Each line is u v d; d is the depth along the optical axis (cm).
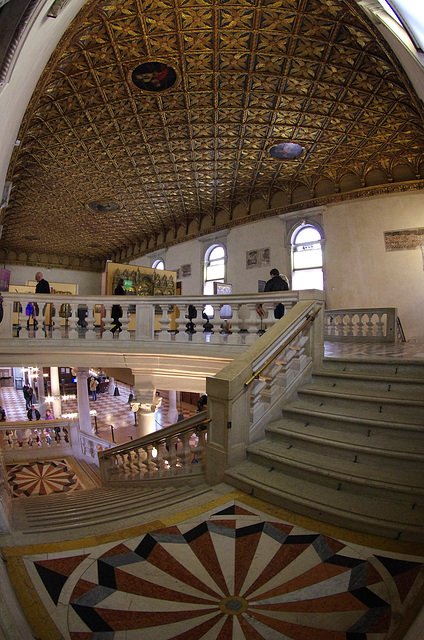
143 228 2142
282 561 251
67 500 540
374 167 1304
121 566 246
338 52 801
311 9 693
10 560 251
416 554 251
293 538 276
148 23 725
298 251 1499
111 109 1016
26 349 759
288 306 589
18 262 2620
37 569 241
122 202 1722
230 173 1434
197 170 1407
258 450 390
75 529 297
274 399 440
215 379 393
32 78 326
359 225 1328
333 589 222
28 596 215
